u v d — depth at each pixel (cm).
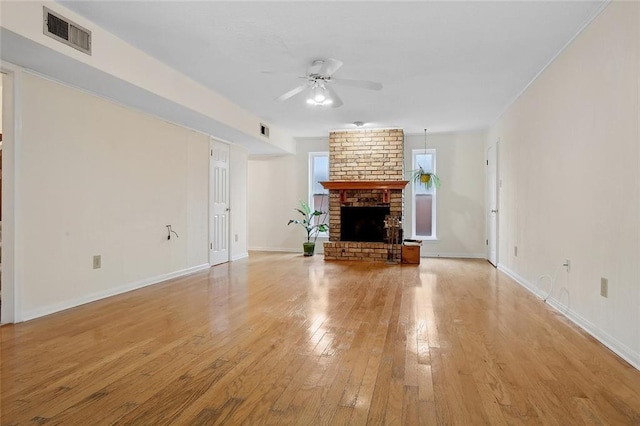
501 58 385
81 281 381
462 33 332
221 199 664
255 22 315
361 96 519
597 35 292
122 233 435
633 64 243
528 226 461
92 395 197
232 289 454
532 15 300
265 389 204
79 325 313
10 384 209
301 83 470
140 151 462
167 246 515
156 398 194
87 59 315
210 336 287
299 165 842
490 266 647
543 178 411
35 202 335
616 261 263
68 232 366
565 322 326
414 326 313
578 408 185
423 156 794
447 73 428
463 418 176
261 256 767
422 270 602
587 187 307
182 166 548
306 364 236
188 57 389
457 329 306
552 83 386
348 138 754
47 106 344
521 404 189
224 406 187
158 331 299
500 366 234
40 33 277
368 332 298
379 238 741
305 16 306
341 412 181
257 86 482
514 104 528
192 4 290
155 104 434
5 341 276
